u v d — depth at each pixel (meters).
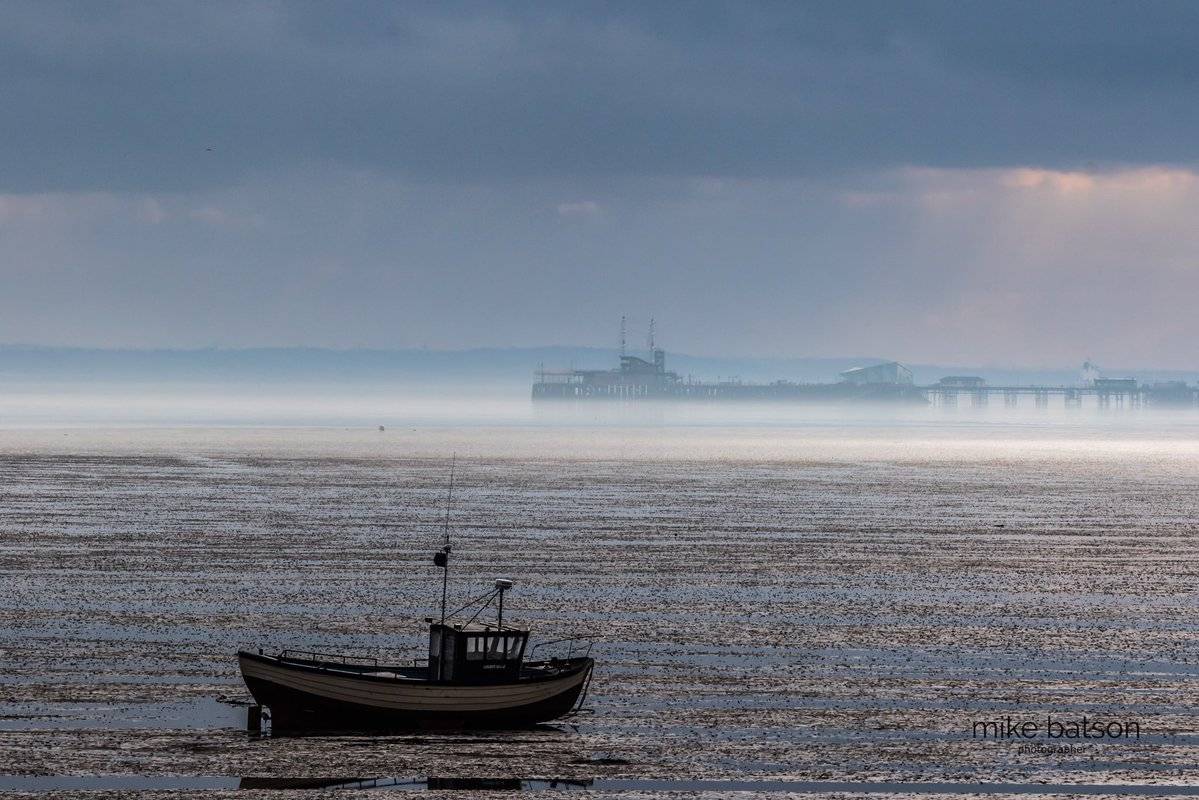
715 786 149.12
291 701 165.75
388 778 149.38
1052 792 148.75
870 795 147.12
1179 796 148.12
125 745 158.50
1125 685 192.50
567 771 152.50
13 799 141.12
